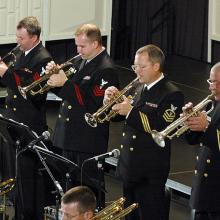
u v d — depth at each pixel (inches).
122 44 903.1
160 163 469.7
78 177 452.8
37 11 840.9
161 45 902.4
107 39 887.1
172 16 892.0
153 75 462.0
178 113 459.8
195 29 880.3
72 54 869.8
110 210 406.9
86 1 866.1
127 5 897.5
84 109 510.0
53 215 488.4
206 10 868.6
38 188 539.5
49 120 713.0
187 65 851.4
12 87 547.8
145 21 903.7
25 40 545.3
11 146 557.3
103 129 513.3
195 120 433.4
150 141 468.1
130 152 472.1
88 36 499.5
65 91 506.9
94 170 514.9
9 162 562.3
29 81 545.3
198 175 456.8
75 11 862.5
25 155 527.5
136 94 473.7
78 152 515.2
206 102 438.6
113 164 602.2
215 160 449.4
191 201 460.4
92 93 502.3
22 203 536.1
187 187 550.9
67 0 854.5
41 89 528.1
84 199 379.9
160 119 458.3
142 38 908.0
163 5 892.6
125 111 466.3
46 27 847.1
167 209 486.9
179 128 448.5
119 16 896.9
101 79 499.8
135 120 461.1
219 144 437.4
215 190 452.1
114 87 474.6
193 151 625.0
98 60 504.7
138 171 470.6
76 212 378.0
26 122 554.9
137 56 461.4
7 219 526.3
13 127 484.4
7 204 547.8
